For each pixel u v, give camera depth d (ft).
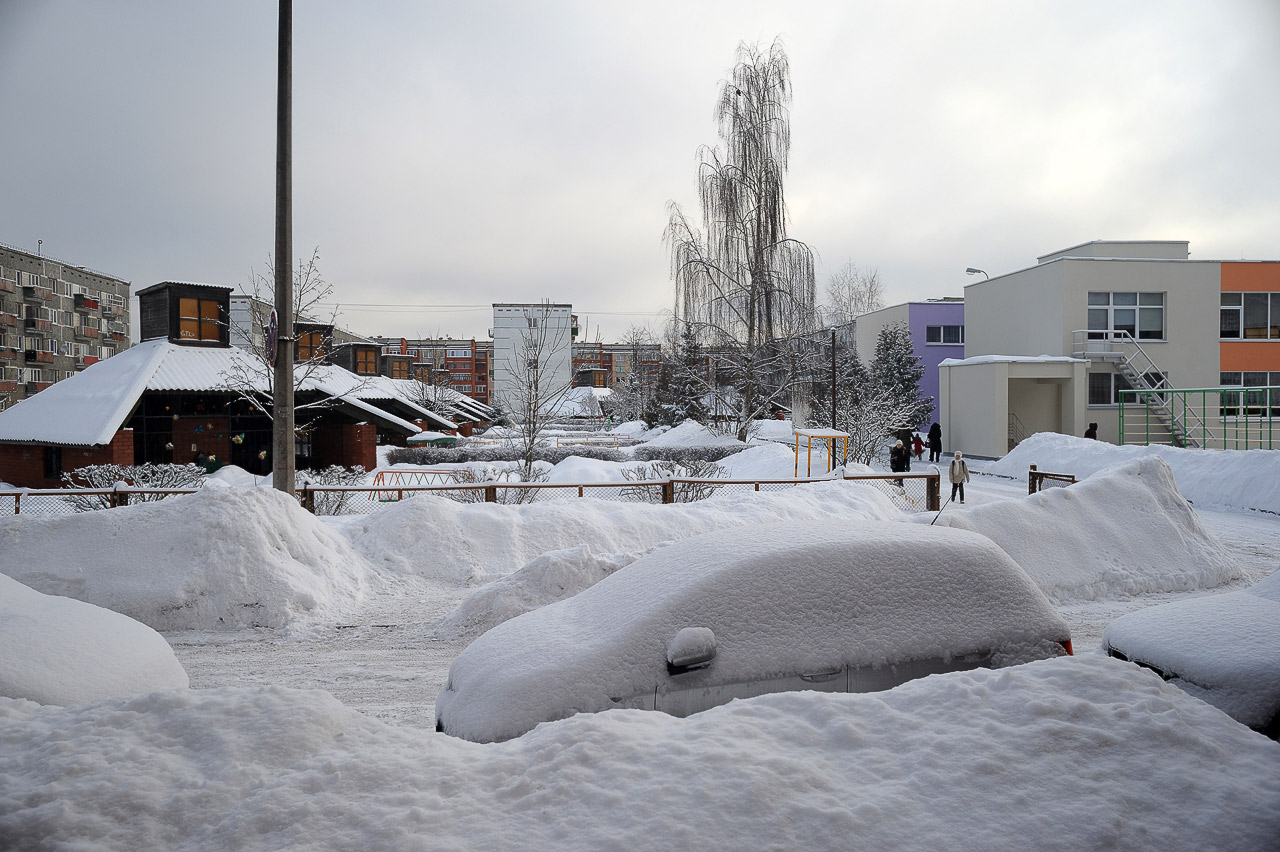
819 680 12.86
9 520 29.01
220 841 8.37
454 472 78.28
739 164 111.45
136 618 26.18
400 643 25.43
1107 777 9.05
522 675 12.86
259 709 10.95
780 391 114.83
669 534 38.40
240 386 81.05
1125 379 103.91
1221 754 9.45
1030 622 13.82
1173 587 32.14
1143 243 116.98
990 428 100.01
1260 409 104.12
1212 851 8.07
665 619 13.11
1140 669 11.43
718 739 9.91
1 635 15.03
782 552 13.82
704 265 111.24
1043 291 106.73
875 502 46.88
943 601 13.69
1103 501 35.01
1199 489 64.54
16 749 10.25
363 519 36.68
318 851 8.16
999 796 8.79
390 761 9.77
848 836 8.21
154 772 9.56
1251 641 14.11
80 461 76.89
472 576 33.24
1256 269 105.50
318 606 28.09
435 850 8.09
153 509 29.55
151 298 93.20
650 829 8.29
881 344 143.54
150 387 80.07
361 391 101.09
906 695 11.04
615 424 234.17
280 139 36.42
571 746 9.83
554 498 60.18
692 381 132.77
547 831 8.38
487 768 9.64
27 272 236.43
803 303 110.01
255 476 81.51
